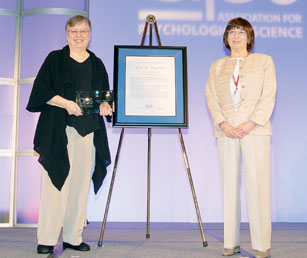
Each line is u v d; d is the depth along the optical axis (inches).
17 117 176.7
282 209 186.9
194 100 189.9
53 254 99.1
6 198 173.3
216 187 186.5
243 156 98.6
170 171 186.2
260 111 97.0
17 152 175.0
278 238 131.6
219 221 185.2
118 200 183.8
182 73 120.4
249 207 97.3
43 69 105.5
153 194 184.9
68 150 105.3
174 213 184.5
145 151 186.4
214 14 193.8
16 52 179.3
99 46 189.5
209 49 192.2
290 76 192.7
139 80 119.1
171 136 187.8
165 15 192.7
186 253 102.2
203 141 188.4
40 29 179.6
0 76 176.4
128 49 121.3
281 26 194.5
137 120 116.6
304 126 190.9
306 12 195.8
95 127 105.9
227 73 102.8
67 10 181.5
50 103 103.0
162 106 118.0
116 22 191.0
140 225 169.2
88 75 108.2
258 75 100.4
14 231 151.9
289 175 188.4
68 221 106.8
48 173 100.7
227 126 98.3
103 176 111.4
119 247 111.6
